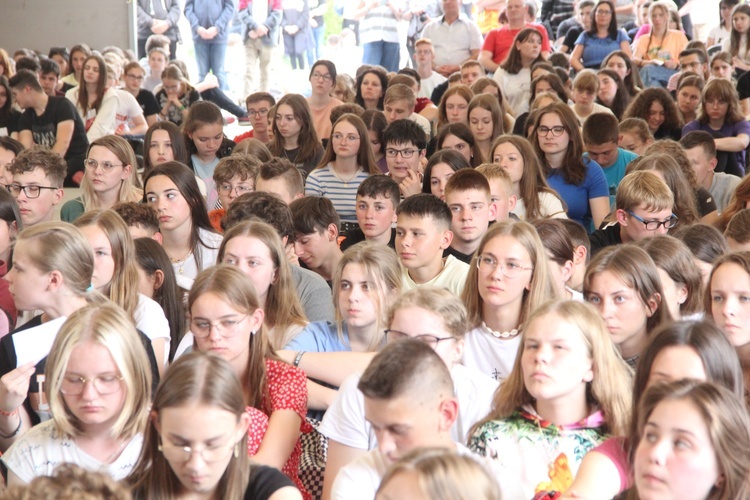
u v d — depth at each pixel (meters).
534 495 3.10
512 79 11.45
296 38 14.21
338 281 4.07
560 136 7.41
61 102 9.66
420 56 12.48
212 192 7.91
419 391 2.69
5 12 14.56
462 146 7.85
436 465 2.05
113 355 3.09
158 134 7.76
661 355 2.96
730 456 2.41
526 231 4.02
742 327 3.66
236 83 14.31
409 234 4.79
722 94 9.37
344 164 7.71
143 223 5.24
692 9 14.18
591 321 3.18
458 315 3.38
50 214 6.17
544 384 3.10
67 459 3.13
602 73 10.91
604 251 4.00
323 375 3.84
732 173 9.40
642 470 2.46
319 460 3.71
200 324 3.62
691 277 4.25
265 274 4.29
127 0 14.42
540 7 14.10
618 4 13.93
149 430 2.82
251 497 2.84
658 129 9.75
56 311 3.84
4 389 3.41
